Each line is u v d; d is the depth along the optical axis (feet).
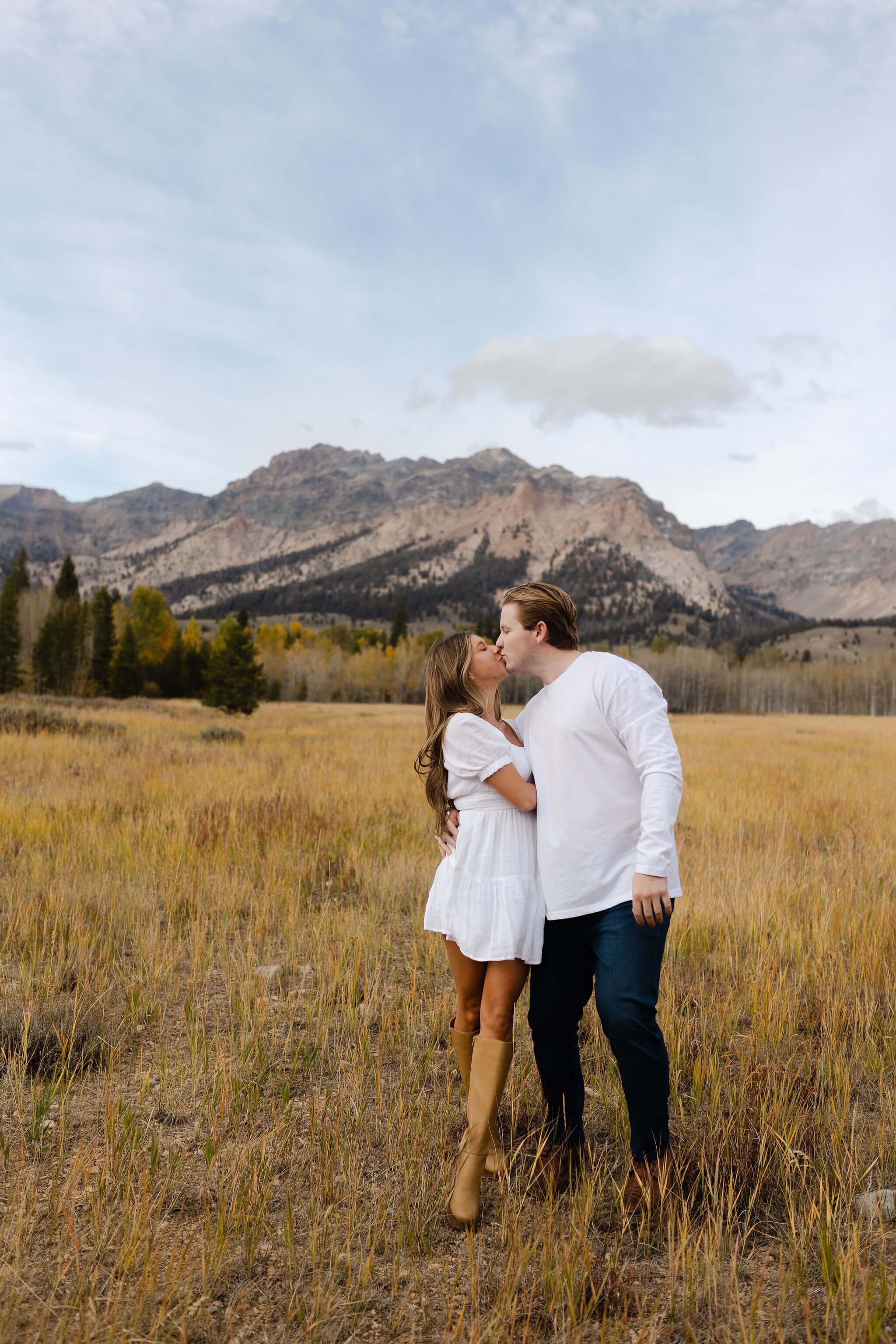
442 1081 9.98
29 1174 7.65
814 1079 10.05
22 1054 9.65
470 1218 7.18
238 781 34.53
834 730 124.67
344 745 66.18
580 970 8.18
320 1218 7.03
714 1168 7.95
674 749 7.50
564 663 8.30
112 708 118.11
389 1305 6.16
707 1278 6.25
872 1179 8.00
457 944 8.24
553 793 7.75
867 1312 5.83
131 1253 6.33
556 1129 8.23
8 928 14.52
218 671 124.98
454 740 8.07
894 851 23.54
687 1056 10.53
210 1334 5.75
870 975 13.12
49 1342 5.53
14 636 199.93
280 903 16.99
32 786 30.99
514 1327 5.86
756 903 16.94
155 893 17.69
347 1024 11.39
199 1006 12.10
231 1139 8.40
